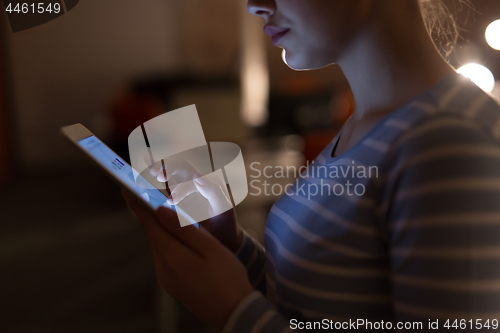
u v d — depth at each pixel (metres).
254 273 0.66
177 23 6.61
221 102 4.54
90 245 3.13
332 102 4.13
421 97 0.38
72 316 2.05
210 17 6.66
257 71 6.89
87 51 6.35
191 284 0.41
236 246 0.65
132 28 6.46
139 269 2.62
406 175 0.35
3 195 4.95
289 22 0.45
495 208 0.31
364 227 0.39
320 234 0.43
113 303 2.17
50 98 6.32
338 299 0.41
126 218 3.78
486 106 0.36
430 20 0.54
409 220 0.34
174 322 1.80
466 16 0.66
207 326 1.84
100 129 4.24
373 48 0.43
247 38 6.80
